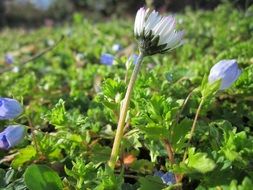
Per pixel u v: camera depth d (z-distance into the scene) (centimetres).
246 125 10
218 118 10
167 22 7
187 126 7
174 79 12
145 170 8
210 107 10
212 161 7
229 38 18
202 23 24
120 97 8
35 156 9
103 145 10
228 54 14
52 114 9
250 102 11
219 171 7
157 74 12
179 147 7
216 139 7
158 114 7
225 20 23
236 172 7
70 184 8
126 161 9
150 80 10
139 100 9
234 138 7
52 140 9
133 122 8
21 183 8
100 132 10
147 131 7
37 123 12
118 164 9
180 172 7
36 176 7
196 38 20
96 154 8
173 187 7
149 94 9
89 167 7
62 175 9
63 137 9
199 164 7
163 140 7
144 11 7
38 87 16
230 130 7
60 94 15
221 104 11
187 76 13
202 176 7
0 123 11
